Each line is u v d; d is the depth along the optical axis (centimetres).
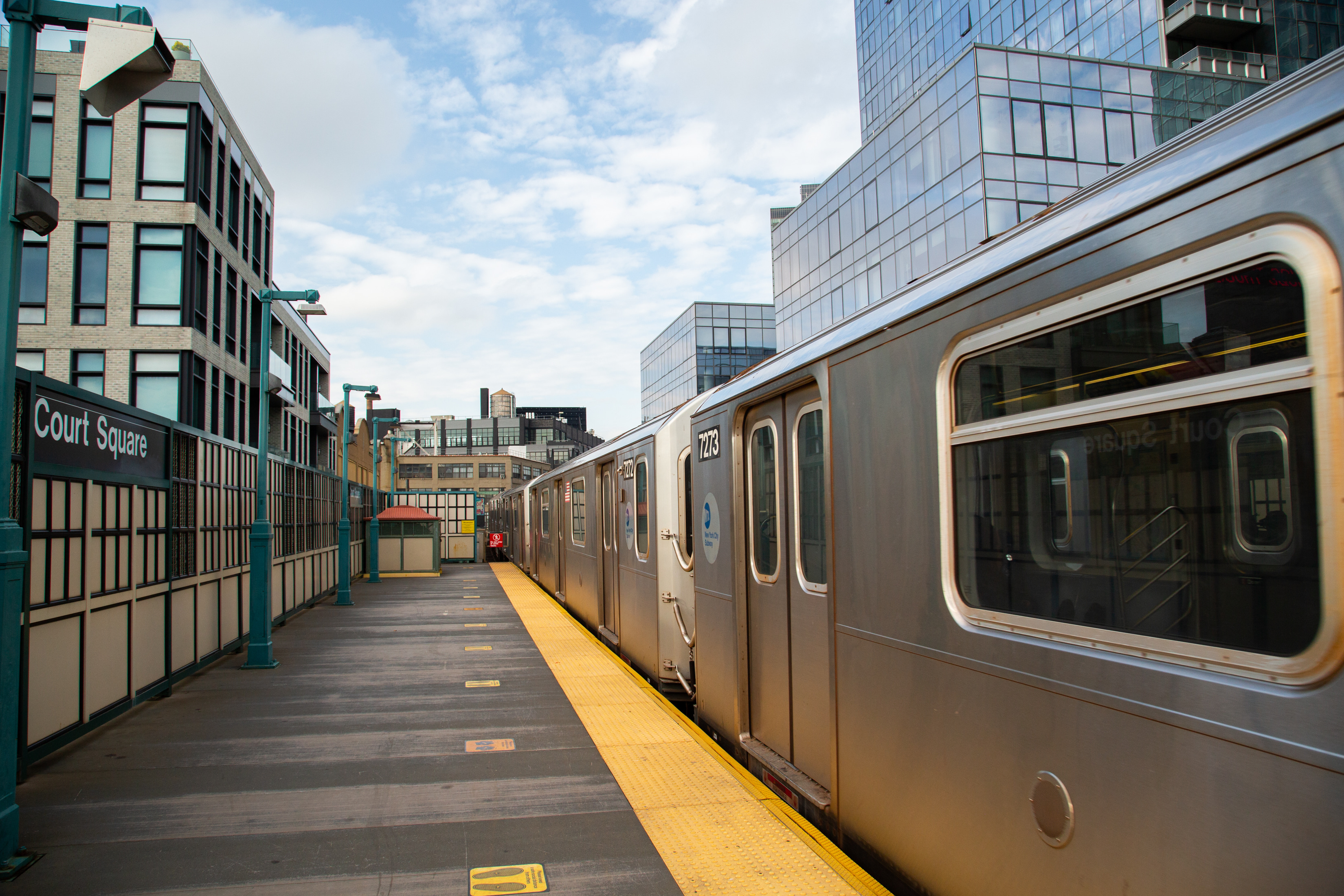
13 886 379
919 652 325
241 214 2014
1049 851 251
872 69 5475
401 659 1014
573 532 1445
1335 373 172
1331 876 168
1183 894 203
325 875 388
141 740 638
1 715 389
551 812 467
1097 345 238
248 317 2084
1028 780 261
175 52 1705
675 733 634
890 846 350
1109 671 229
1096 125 2770
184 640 858
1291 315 182
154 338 1650
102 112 453
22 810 481
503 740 627
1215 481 200
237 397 2000
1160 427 217
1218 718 195
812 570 445
